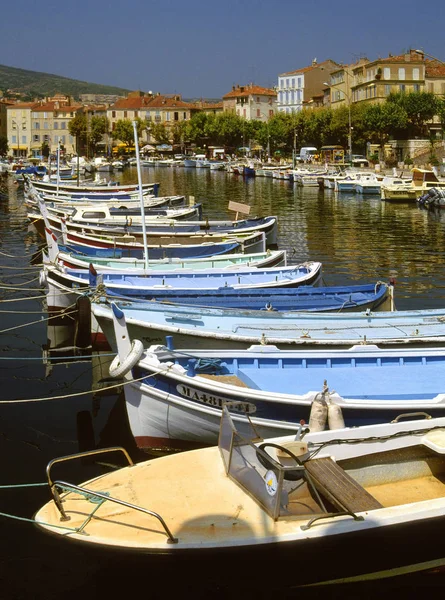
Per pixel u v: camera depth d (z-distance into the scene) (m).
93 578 8.22
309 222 43.09
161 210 35.66
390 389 11.51
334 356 12.30
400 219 44.72
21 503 9.86
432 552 7.69
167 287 17.62
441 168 65.75
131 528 7.25
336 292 17.55
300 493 7.63
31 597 7.92
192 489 7.94
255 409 10.38
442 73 96.06
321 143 99.06
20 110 141.62
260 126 123.56
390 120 82.69
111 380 14.99
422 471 8.90
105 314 14.12
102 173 98.69
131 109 152.50
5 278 25.84
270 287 18.61
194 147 143.00
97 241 25.81
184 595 7.52
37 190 48.03
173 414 10.76
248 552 7.03
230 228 30.36
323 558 7.28
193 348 13.77
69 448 11.62
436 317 15.23
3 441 11.89
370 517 7.24
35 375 15.33
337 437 8.62
